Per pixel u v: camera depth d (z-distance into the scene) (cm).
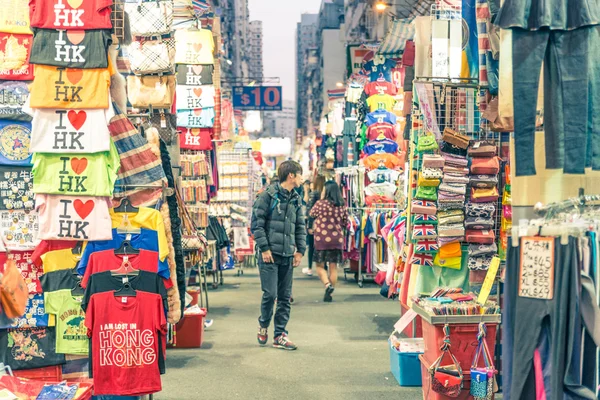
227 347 601
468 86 473
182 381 486
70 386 344
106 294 346
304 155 2712
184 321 593
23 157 357
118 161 348
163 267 350
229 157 1090
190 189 708
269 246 580
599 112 294
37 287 364
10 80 354
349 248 1003
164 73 505
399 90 987
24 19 352
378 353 573
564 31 291
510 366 272
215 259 969
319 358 555
